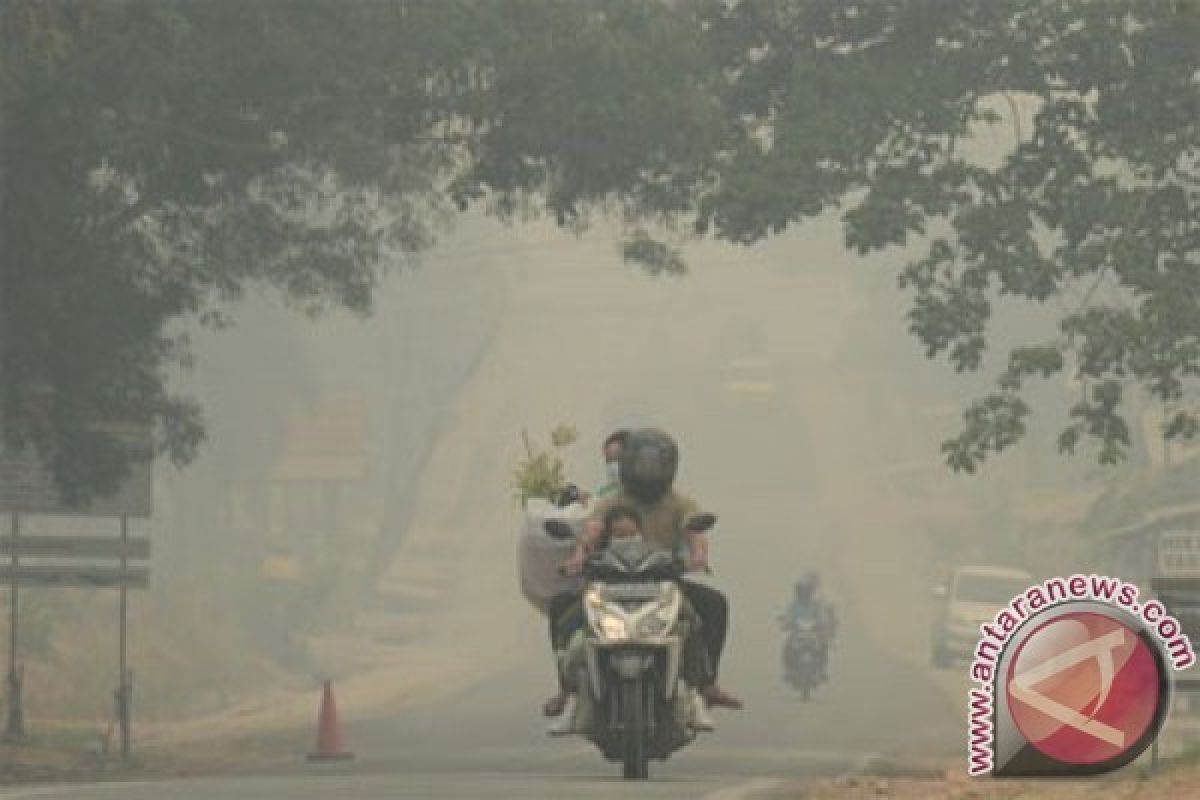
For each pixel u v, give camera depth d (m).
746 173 78.50
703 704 42.94
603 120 75.94
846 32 82.69
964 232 79.94
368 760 71.75
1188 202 80.06
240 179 80.25
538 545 43.06
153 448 81.19
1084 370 77.62
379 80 75.62
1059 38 79.69
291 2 73.88
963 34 81.38
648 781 44.06
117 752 81.00
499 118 77.69
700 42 79.31
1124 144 81.19
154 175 77.06
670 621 41.38
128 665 133.88
